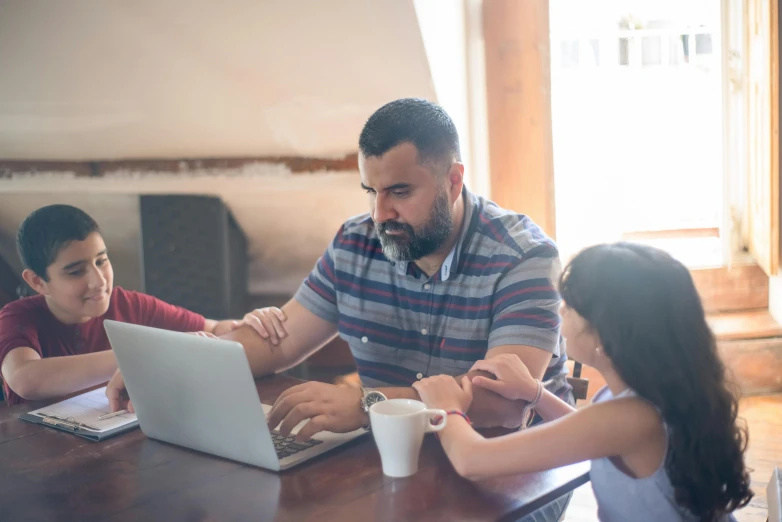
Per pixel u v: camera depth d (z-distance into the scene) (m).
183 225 2.97
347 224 1.70
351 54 2.35
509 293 1.48
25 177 2.93
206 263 3.01
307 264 3.25
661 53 3.68
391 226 1.48
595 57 3.60
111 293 2.03
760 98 3.21
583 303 1.15
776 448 2.66
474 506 1.03
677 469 1.08
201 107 2.62
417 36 2.25
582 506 2.35
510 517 1.02
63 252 1.84
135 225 3.13
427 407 1.24
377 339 1.64
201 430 1.23
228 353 1.12
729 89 3.40
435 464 1.17
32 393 1.60
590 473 1.19
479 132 2.94
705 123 3.77
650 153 3.85
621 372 1.13
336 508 1.03
